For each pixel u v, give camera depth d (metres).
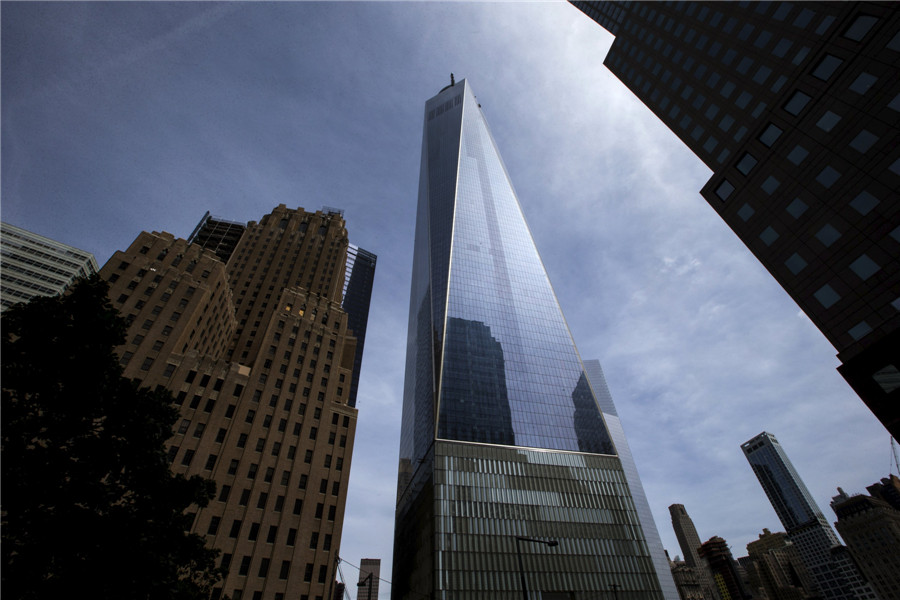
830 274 42.50
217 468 57.00
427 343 132.12
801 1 48.22
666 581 163.88
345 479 66.50
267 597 50.78
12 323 20.25
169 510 22.81
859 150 40.66
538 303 142.12
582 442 106.06
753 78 54.25
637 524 92.69
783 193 47.28
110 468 21.03
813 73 45.44
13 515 17.33
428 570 81.38
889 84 38.81
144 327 64.38
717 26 60.38
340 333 85.62
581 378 122.94
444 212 168.25
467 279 140.12
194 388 62.34
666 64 70.19
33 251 90.94
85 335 21.77
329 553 58.31
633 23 79.06
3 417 18.20
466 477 91.44
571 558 83.94
